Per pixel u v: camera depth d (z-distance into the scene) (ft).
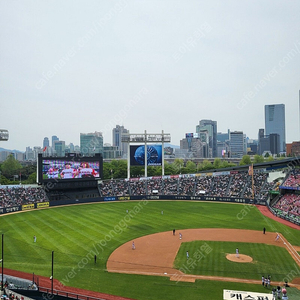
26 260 137.69
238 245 158.61
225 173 366.84
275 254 143.43
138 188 364.99
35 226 202.69
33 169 561.84
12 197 287.07
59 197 325.21
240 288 107.24
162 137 382.83
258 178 336.29
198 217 235.81
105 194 349.00
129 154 380.58
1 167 548.72
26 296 101.91
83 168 331.77
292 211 238.68
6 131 283.38
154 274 121.19
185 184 367.66
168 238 174.50
